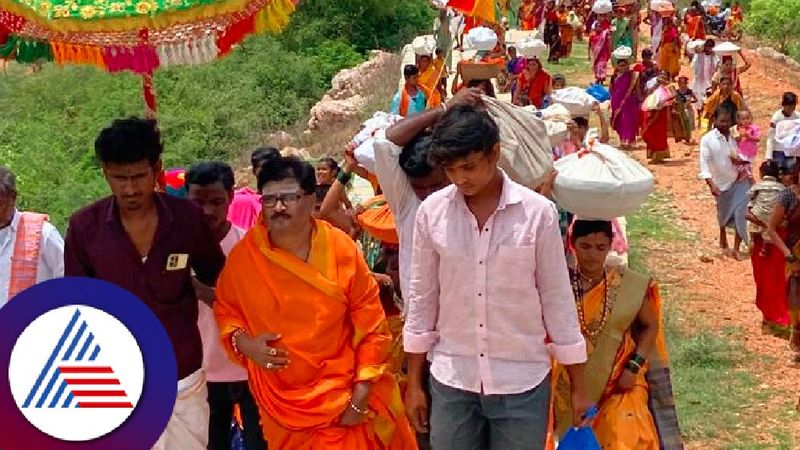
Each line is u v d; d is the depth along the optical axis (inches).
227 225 221.1
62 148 907.4
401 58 1092.5
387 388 191.6
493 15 517.0
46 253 197.5
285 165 181.0
